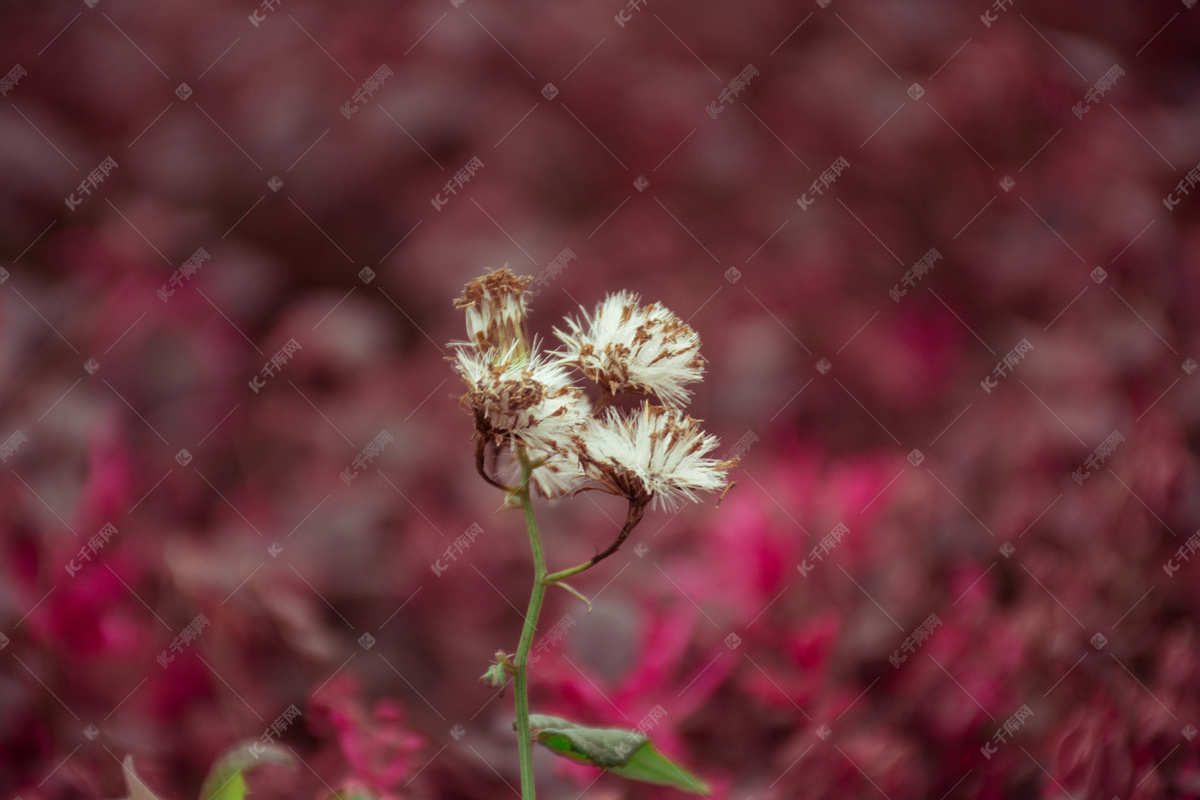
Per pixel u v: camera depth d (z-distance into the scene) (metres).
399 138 0.49
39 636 0.34
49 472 0.36
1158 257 0.45
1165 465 0.36
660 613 0.35
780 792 0.34
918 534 0.35
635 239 0.49
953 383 0.45
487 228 0.48
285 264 0.50
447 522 0.39
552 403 0.32
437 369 0.44
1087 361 0.39
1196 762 0.34
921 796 0.34
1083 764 0.34
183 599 0.34
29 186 0.49
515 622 0.38
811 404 0.43
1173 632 0.35
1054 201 0.48
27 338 0.41
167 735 0.34
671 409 0.33
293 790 0.34
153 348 0.42
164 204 0.49
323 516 0.39
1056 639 0.34
